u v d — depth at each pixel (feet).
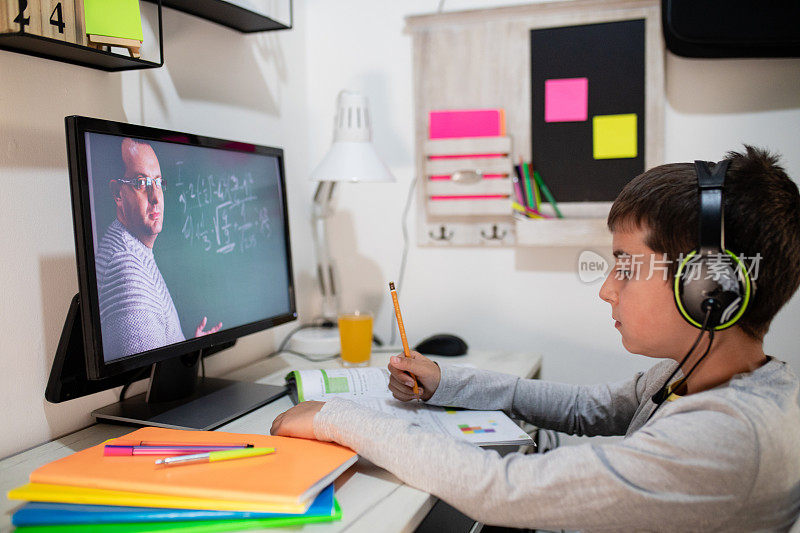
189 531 1.97
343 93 4.31
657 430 2.03
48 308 3.00
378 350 4.62
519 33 4.68
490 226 4.89
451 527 3.27
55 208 3.04
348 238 5.37
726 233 2.05
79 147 2.50
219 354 4.12
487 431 2.81
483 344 5.04
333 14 5.21
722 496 1.89
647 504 1.93
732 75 4.29
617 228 2.40
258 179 3.75
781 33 3.95
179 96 3.84
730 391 2.03
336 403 2.63
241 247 3.56
